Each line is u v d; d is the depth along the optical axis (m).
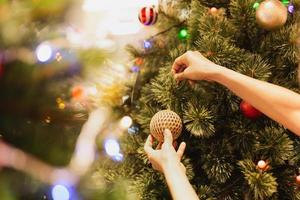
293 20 1.64
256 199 1.52
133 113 1.83
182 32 1.80
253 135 1.58
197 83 1.63
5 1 1.02
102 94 1.61
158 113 1.45
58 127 1.12
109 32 1.82
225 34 1.60
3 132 1.06
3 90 1.04
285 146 1.54
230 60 1.57
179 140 1.67
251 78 1.43
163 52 1.88
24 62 1.04
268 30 1.60
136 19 2.40
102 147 1.37
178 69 1.58
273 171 1.63
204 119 1.54
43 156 1.07
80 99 1.20
